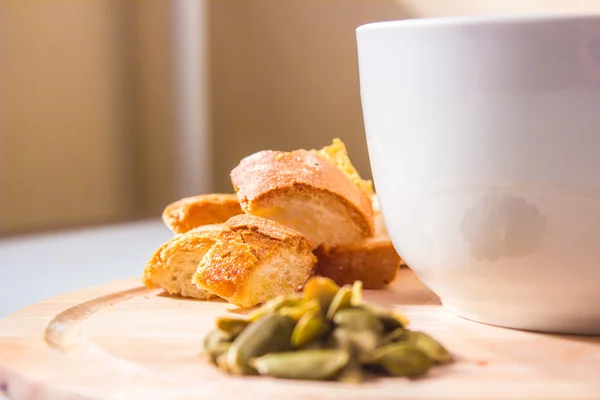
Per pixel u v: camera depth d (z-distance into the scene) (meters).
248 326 0.23
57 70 0.73
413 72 0.24
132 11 0.77
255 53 0.77
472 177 0.24
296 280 0.28
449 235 0.25
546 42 0.23
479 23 0.23
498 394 0.21
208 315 0.27
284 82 0.76
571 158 0.23
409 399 0.20
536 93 0.23
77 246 0.54
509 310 0.25
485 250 0.24
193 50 0.78
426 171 0.25
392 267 0.30
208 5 0.78
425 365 0.22
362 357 0.22
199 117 0.79
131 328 0.25
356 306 0.23
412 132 0.25
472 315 0.26
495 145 0.23
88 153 0.76
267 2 0.75
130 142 0.79
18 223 0.72
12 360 0.23
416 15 0.67
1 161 0.70
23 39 0.70
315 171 0.30
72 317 0.27
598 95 0.23
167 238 0.56
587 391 0.21
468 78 0.23
